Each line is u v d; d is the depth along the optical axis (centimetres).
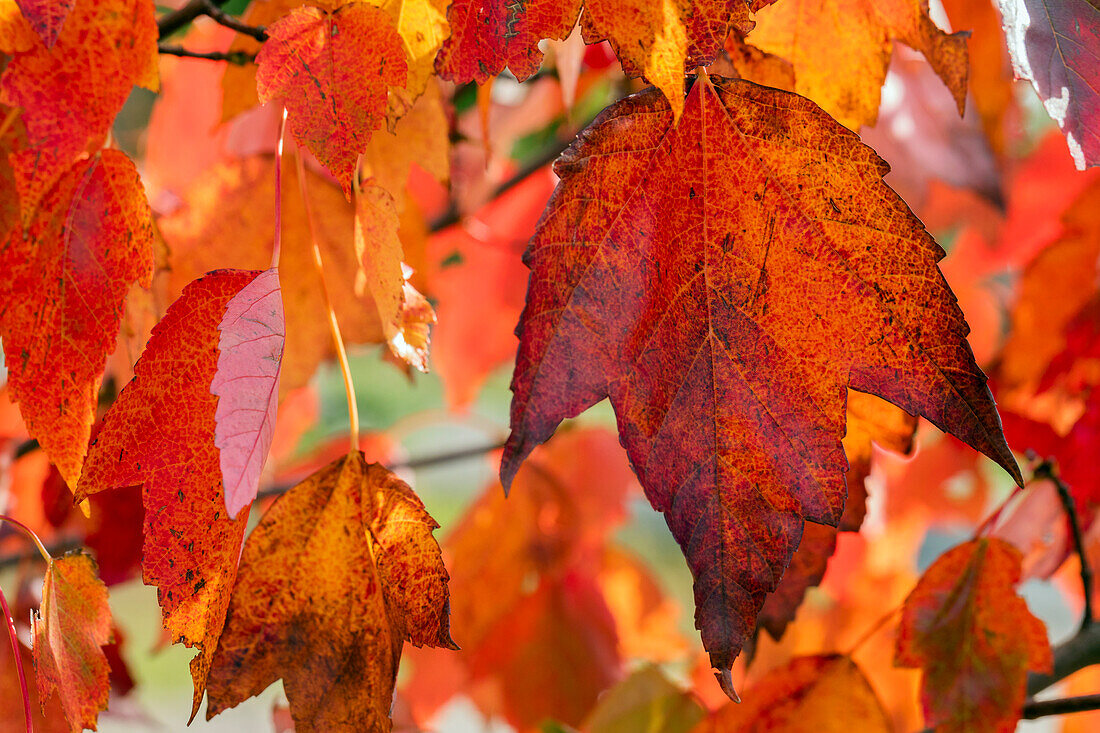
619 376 44
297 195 54
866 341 44
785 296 44
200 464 45
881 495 84
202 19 62
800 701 54
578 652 80
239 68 52
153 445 44
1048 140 87
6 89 45
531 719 80
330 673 45
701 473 44
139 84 46
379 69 44
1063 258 64
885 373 44
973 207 89
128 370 51
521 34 44
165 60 61
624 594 92
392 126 45
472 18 44
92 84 45
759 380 44
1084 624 56
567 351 44
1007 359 67
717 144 44
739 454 44
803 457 44
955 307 44
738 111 44
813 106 44
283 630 45
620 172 44
